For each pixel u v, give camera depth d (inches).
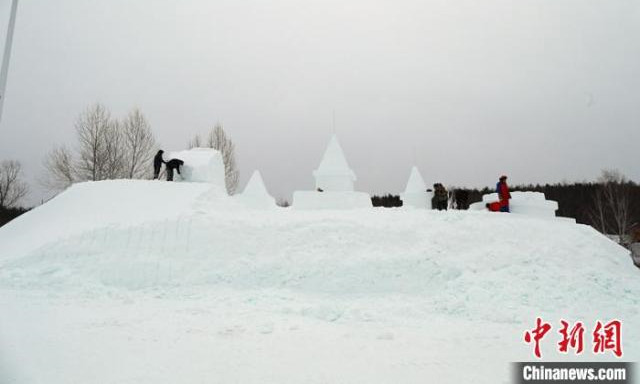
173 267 453.1
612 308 365.7
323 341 250.2
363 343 247.8
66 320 285.6
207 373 189.9
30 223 562.9
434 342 255.1
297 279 433.1
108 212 550.3
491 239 487.2
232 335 259.1
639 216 1578.5
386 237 486.6
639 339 276.7
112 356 210.1
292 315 325.7
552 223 537.6
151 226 495.8
